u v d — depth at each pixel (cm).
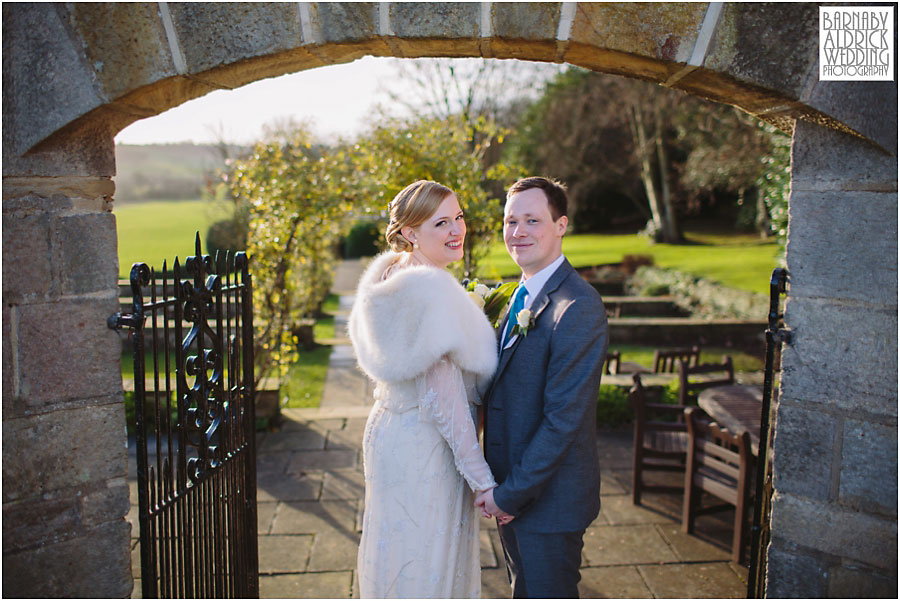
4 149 177
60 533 192
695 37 174
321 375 749
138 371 187
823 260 196
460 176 557
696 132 1714
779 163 490
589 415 195
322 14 174
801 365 202
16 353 181
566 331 192
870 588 195
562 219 209
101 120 189
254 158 559
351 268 1991
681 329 985
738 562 331
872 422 191
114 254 197
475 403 216
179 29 175
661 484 427
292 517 379
